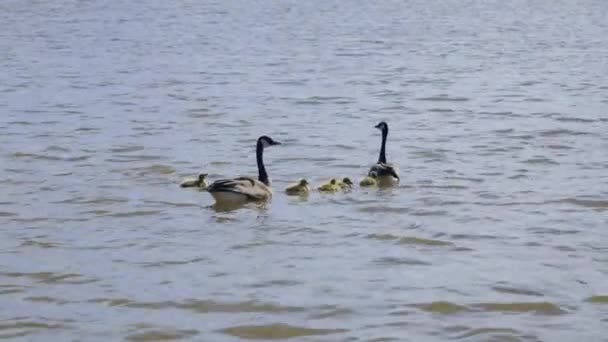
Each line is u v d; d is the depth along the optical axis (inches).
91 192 1429.6
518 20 4517.7
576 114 2075.5
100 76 2652.6
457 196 1413.6
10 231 1253.7
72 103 2198.6
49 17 4431.6
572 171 1573.6
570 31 4047.7
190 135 1845.5
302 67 2881.4
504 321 980.6
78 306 1018.1
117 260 1149.1
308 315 995.9
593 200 1397.6
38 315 994.7
